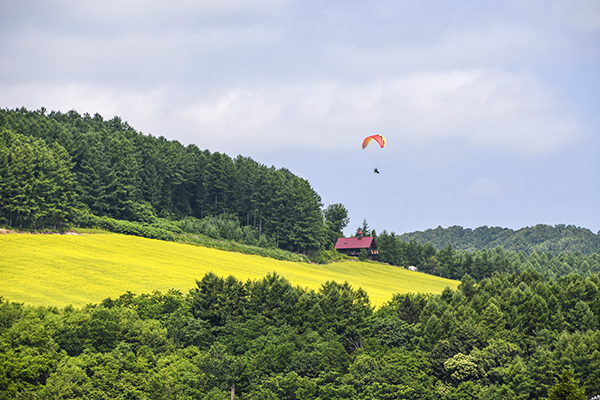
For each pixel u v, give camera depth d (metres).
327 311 81.88
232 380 64.88
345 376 68.50
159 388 59.09
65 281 86.44
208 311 76.44
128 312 69.12
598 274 101.31
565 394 35.78
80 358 58.47
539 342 78.75
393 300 97.00
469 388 68.62
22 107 196.88
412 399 67.31
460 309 86.50
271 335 74.38
